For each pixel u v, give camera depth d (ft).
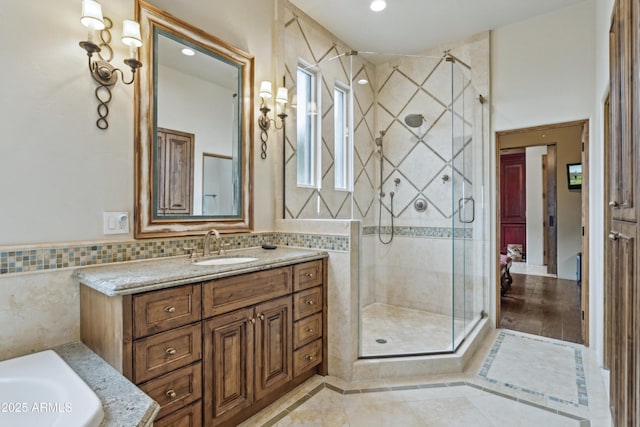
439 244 11.12
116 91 5.73
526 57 10.46
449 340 8.95
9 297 4.58
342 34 11.25
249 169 8.21
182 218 6.75
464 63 11.59
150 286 4.48
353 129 11.39
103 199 5.57
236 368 5.70
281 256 6.96
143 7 6.07
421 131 11.57
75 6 5.26
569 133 18.25
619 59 4.87
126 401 3.43
